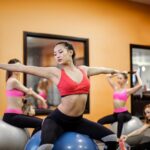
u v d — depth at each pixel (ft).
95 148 7.18
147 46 18.95
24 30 14.23
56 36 15.12
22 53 14.10
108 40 17.16
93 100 16.35
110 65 17.17
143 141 14.44
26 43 14.20
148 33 19.20
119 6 17.80
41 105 13.55
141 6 18.92
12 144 10.17
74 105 6.91
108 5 17.30
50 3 15.08
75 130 7.35
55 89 14.71
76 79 7.03
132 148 12.85
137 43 18.56
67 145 6.90
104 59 16.92
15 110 10.60
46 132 6.73
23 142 10.39
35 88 14.23
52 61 15.02
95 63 16.52
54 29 15.17
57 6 15.31
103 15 17.03
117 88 14.17
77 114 7.06
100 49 16.78
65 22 15.56
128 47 18.08
